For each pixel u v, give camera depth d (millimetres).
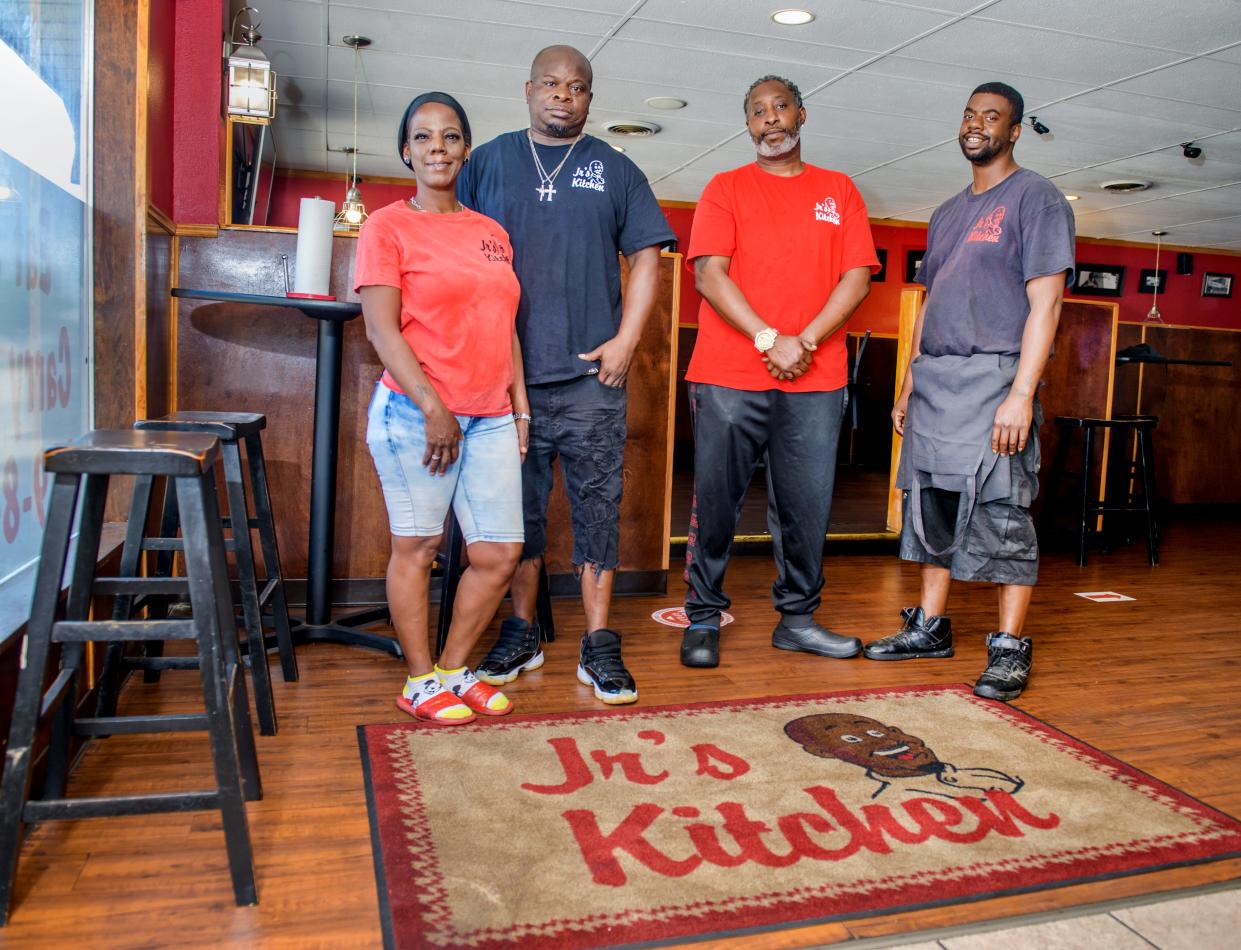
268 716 2191
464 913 1480
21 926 1429
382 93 6160
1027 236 2582
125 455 1433
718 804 1881
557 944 1412
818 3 4543
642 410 3686
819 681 2691
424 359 2156
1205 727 2455
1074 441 5258
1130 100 5812
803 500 2848
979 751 2199
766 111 2689
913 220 10148
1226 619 3691
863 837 1768
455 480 2225
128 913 1471
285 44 5242
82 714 2133
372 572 3400
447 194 2207
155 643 2609
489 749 2117
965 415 2670
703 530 2828
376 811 1811
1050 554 5102
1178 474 6699
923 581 3006
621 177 2529
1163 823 1872
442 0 4598
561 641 3047
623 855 1672
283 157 8141
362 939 1423
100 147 2498
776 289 2740
